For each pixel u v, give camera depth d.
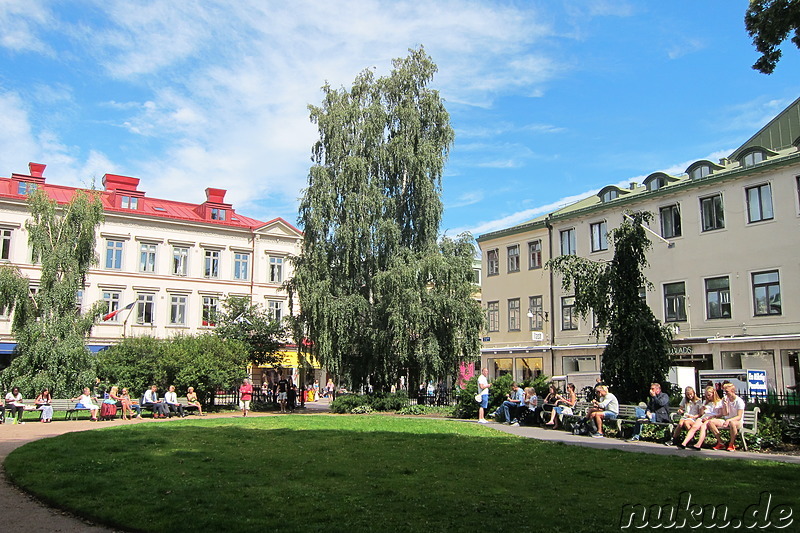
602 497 8.70
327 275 32.62
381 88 35.50
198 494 8.71
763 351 29.56
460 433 18.28
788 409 17.19
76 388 29.28
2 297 29.39
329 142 34.22
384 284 30.89
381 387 33.50
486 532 6.89
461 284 31.95
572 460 12.43
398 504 8.18
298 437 16.50
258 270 54.22
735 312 31.06
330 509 7.88
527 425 21.86
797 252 28.88
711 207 32.69
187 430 18.36
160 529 7.04
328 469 10.98
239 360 33.16
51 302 29.92
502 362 44.00
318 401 51.66
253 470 10.80
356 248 32.72
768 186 30.36
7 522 7.57
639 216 22.23
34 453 12.66
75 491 8.91
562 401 20.84
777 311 29.53
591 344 37.59
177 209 56.09
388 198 33.66
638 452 13.80
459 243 33.94
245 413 29.05
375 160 34.22
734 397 15.16
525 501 8.41
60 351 28.94
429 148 33.41
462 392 26.55
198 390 31.44
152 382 30.95
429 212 33.47
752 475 10.59
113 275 49.00
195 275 52.00
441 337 32.22
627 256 21.78
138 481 9.67
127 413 25.98
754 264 30.45
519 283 43.28
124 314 48.94
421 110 35.22
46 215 30.97
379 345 31.97
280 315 54.50
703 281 32.59
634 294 21.45
